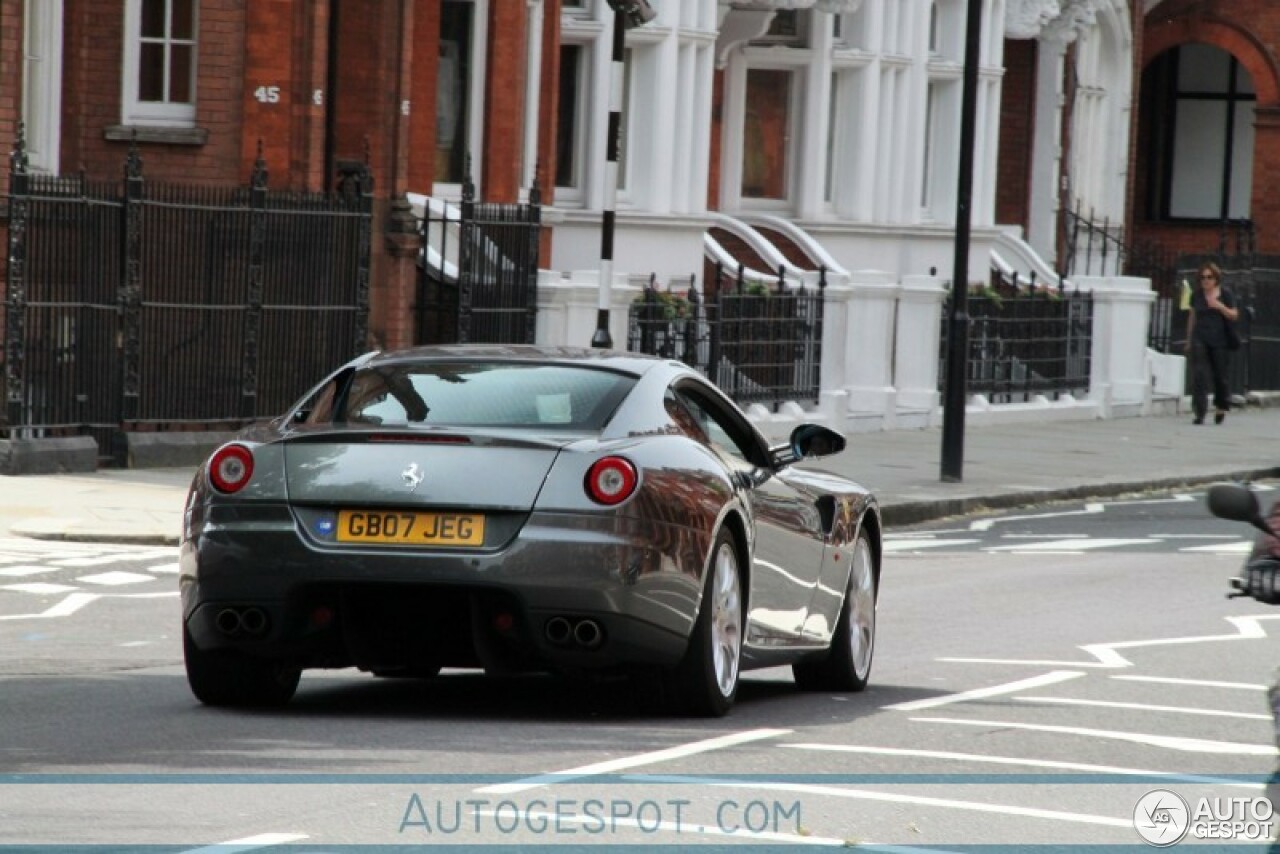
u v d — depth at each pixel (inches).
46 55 2321.6
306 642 975.6
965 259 2492.6
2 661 1203.9
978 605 1590.8
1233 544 2090.3
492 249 2516.0
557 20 2999.5
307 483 964.6
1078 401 3575.3
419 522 956.6
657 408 1024.2
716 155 3617.1
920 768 923.4
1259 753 992.9
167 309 2162.9
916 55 3846.0
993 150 4037.9
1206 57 5506.9
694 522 983.0
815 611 1132.5
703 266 3385.8
